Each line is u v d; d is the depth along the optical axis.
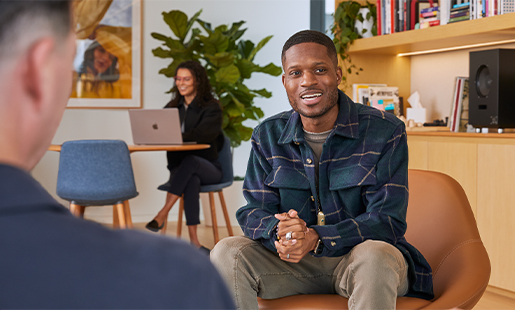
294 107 1.53
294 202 1.56
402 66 3.61
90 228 0.31
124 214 3.19
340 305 1.37
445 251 1.59
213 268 0.32
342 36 3.38
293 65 1.49
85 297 0.28
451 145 2.80
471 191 2.70
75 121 4.76
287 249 1.37
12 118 0.32
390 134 1.52
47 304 0.28
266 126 1.66
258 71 4.73
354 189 1.50
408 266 1.44
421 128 3.10
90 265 0.29
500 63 2.65
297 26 5.41
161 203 4.97
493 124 2.68
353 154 1.51
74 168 2.98
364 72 3.48
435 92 3.43
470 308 1.35
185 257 0.31
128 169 3.04
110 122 4.85
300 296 1.48
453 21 2.79
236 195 4.55
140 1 4.85
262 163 1.62
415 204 1.73
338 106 1.58
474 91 2.80
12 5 0.31
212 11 5.10
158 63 4.94
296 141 1.55
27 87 0.32
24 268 0.28
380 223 1.42
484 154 2.63
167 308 0.29
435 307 1.30
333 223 1.53
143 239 0.31
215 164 3.70
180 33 4.64
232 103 4.66
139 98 4.88
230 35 4.71
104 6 4.75
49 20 0.32
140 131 3.53
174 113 3.35
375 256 1.28
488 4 2.60
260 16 5.27
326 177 1.53
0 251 0.28
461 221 1.62
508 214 2.52
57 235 0.29
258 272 1.44
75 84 4.73
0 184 0.29
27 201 0.29
